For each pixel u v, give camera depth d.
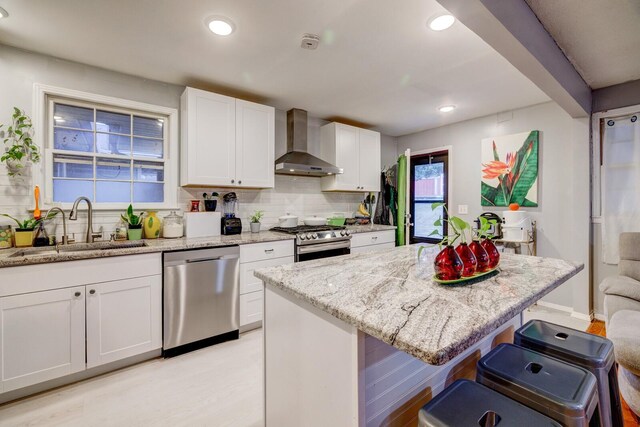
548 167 3.36
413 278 1.36
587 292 3.05
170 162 2.91
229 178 2.97
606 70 2.62
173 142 2.91
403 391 1.17
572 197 3.15
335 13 1.85
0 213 2.18
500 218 3.64
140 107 2.73
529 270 1.50
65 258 1.91
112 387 1.97
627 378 1.64
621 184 2.90
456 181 4.19
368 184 4.19
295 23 1.95
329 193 4.23
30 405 1.79
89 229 2.39
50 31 2.03
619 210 2.92
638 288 2.07
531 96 3.20
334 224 4.04
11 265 1.76
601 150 3.03
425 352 0.72
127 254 2.13
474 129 3.99
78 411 1.75
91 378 2.06
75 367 1.97
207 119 2.84
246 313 2.73
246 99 3.28
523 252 3.47
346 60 2.43
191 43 2.18
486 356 1.16
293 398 1.26
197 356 2.37
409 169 4.46
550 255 3.35
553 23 1.98
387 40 2.14
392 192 4.65
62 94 2.39
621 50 2.30
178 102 2.93
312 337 1.14
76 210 2.31
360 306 1.00
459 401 0.91
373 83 2.87
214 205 3.05
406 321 0.88
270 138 3.25
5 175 2.21
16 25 1.96
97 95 2.53
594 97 3.04
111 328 2.09
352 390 0.96
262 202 3.59
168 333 2.31
